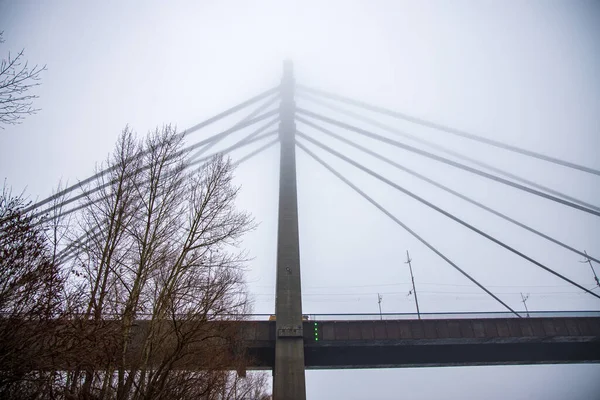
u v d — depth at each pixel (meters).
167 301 13.76
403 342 47.12
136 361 12.99
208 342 16.41
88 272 13.27
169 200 15.78
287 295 43.84
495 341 48.50
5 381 10.41
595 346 50.62
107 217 14.59
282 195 53.78
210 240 15.35
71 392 11.83
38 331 10.87
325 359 49.66
